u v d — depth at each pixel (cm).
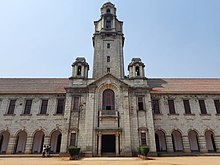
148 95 3172
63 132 2864
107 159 2239
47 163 1788
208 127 3219
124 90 3148
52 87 3644
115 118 2923
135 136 2853
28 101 3388
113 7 4500
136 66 3519
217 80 4034
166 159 2205
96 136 2809
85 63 3509
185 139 3141
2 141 3219
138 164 1656
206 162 1822
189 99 3450
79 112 3008
